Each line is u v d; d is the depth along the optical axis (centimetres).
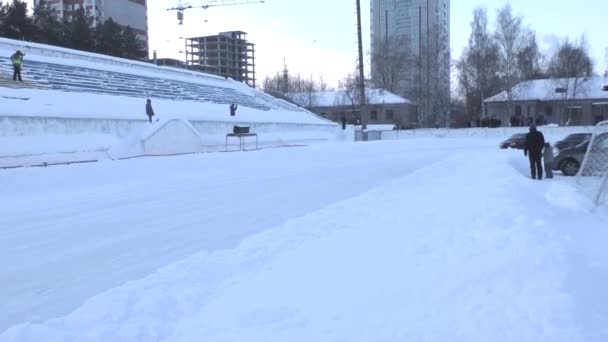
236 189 1627
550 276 583
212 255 827
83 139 2456
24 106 2384
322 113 8750
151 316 579
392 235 863
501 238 777
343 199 1456
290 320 525
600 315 492
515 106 7506
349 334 483
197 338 500
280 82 10344
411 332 477
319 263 718
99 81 3938
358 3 4297
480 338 453
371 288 601
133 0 10994
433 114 7512
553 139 4384
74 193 1512
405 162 2625
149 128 2736
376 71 9081
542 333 452
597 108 7331
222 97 5153
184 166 2052
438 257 709
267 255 816
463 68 7512
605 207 1198
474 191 1316
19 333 523
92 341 514
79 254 882
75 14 7244
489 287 571
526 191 1352
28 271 789
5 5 5844
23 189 1488
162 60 8756
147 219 1167
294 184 1756
